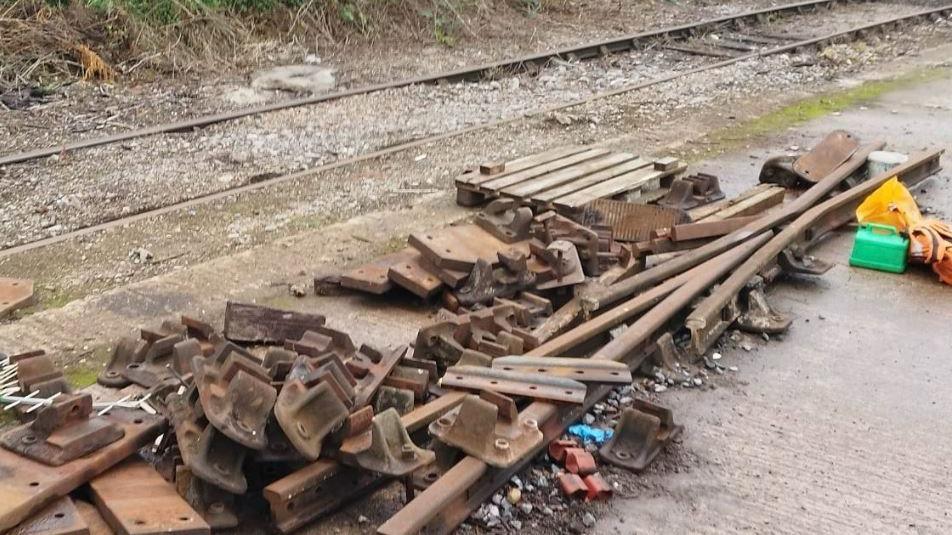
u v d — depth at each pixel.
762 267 5.76
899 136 9.83
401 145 9.30
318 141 9.51
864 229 6.38
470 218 7.33
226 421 3.24
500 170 7.77
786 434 4.36
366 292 5.91
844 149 8.02
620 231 6.73
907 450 4.25
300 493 3.44
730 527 3.70
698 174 7.71
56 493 3.14
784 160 8.06
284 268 6.33
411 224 7.20
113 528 3.11
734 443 4.28
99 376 4.66
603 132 10.00
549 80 12.49
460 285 5.61
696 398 4.66
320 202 7.72
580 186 7.41
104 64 11.89
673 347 4.96
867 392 4.76
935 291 6.01
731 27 16.34
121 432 3.44
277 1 14.41
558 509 3.77
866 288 6.04
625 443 4.16
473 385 4.20
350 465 3.49
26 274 6.22
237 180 8.31
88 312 5.64
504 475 3.83
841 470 4.09
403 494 3.80
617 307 5.13
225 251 6.69
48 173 8.37
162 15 13.05
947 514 3.81
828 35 15.55
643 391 4.69
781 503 3.86
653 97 11.52
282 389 3.39
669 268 5.70
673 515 3.76
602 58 13.99
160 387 4.14
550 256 5.69
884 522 3.75
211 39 13.14
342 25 14.66
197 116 10.50
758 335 5.35
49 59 11.70
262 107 10.60
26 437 3.37
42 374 4.30
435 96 11.46
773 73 12.98
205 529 3.08
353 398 3.59
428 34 15.12
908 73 13.14
